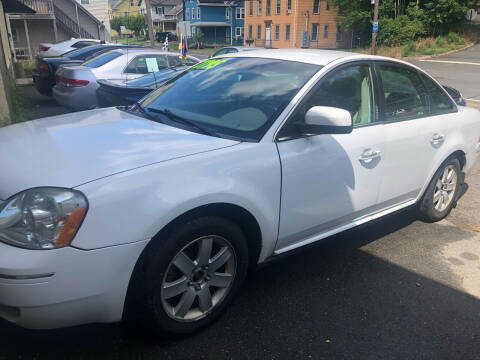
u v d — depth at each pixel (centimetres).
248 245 277
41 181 207
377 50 3472
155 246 222
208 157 242
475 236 413
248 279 319
